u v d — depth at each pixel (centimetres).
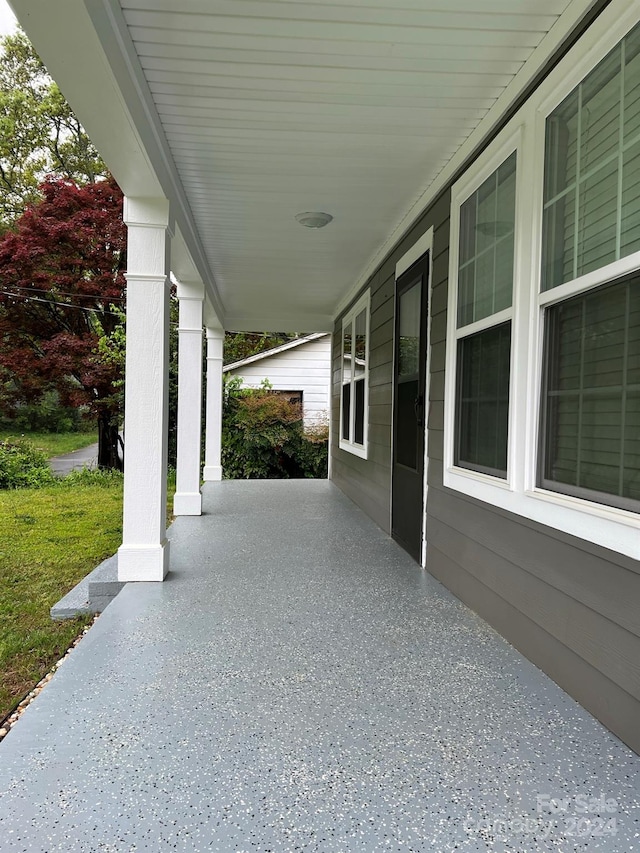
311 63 240
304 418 1224
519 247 242
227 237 493
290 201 404
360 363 656
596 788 152
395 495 458
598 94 195
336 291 726
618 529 173
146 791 149
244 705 195
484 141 288
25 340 1162
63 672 219
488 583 272
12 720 243
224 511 601
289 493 746
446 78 251
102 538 641
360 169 348
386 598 311
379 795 148
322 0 202
